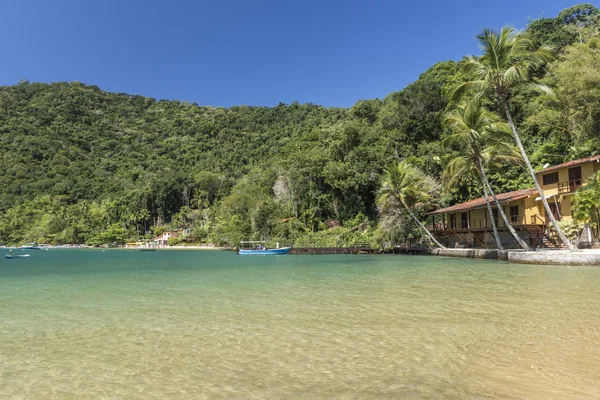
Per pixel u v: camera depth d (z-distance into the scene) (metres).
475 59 24.42
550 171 31.72
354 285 16.92
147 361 7.41
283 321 10.27
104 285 19.44
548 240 30.17
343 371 6.56
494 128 27.20
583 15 60.09
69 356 7.86
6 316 11.89
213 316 11.12
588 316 9.82
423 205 45.50
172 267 31.30
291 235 59.12
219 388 6.02
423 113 62.91
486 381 5.98
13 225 116.88
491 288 14.70
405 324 9.57
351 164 62.62
